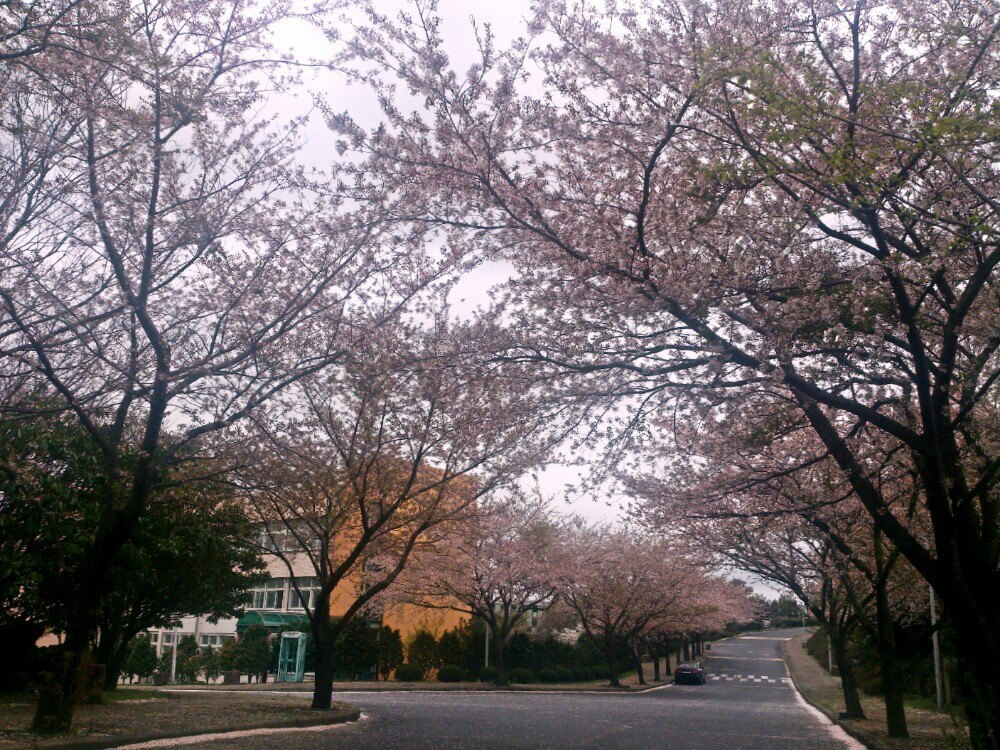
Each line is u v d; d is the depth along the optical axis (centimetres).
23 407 1176
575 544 3991
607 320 1036
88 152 1058
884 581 1675
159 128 1120
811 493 1270
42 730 1162
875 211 877
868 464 1236
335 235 1252
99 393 1163
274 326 1262
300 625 3778
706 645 8094
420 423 1819
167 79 1033
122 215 1143
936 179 992
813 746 1534
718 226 962
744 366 999
